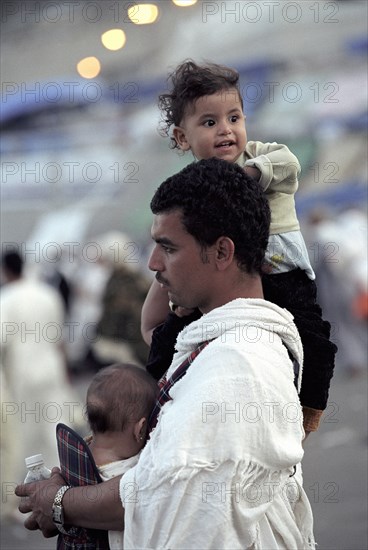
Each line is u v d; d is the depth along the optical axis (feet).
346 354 88.63
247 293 17.34
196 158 21.29
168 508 15.88
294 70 125.90
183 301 17.33
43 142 136.05
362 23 126.93
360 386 80.89
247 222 17.01
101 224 126.82
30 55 159.22
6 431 48.80
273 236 19.21
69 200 133.39
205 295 17.25
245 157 20.94
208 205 16.80
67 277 97.14
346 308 89.56
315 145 118.62
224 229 16.88
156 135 132.87
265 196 18.66
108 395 18.24
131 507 16.25
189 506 15.84
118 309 65.00
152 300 21.26
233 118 20.98
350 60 123.95
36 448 51.67
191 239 16.93
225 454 15.87
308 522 18.07
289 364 16.94
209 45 137.18
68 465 17.78
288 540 17.24
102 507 16.80
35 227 130.21
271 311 17.19
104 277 94.68
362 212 108.27
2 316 51.47
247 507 16.17
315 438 60.13
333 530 42.11
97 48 152.66
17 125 137.18
